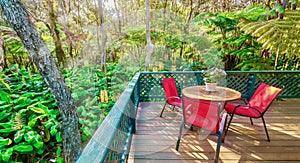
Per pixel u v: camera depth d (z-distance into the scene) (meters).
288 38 3.26
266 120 2.91
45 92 2.90
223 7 5.12
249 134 2.47
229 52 4.32
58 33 3.51
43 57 1.59
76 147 1.79
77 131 1.81
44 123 2.41
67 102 1.73
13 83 3.28
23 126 2.25
